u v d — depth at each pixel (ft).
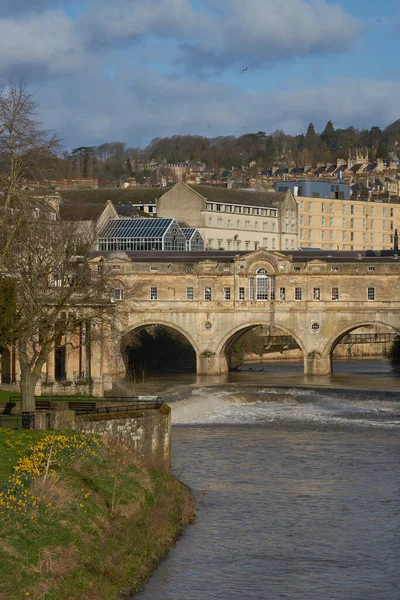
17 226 347.77
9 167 349.20
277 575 238.07
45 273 363.76
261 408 510.17
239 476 333.01
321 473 338.54
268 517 283.18
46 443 272.72
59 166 357.41
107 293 485.15
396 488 317.42
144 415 321.93
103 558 228.02
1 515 219.82
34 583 203.41
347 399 533.14
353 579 236.63
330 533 269.23
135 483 278.67
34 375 327.47
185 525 273.33
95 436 292.20
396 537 266.57
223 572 238.89
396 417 478.18
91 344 461.37
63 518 232.94
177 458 362.74
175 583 230.68
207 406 501.15
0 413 335.88
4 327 329.11
